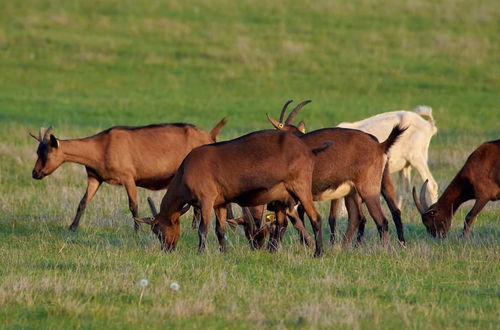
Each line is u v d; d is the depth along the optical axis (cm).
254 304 2738
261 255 3481
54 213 4406
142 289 2877
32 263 3291
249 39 10856
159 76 9638
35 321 2586
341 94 9069
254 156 3400
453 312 2689
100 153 4150
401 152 4531
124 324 2558
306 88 9269
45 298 2797
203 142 4334
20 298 2762
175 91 9112
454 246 3666
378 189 3597
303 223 3909
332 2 12431
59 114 7994
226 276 3091
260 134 3450
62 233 3972
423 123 4572
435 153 6194
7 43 10475
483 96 9000
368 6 12275
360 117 8150
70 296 2783
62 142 4141
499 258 3406
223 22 11581
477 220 4288
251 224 3594
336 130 3625
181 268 3203
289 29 11319
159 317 2619
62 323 2562
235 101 8769
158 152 4219
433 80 9550
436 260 3375
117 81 9444
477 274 3177
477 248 3594
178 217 3619
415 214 4494
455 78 9612
